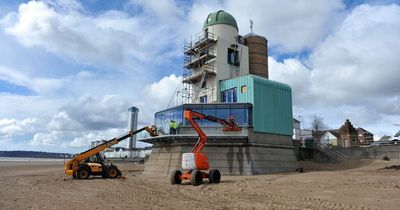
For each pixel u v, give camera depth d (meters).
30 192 20.36
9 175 37.44
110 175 31.75
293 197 16.89
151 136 38.06
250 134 36.50
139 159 76.75
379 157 48.59
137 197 17.69
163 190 20.91
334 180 24.52
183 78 49.31
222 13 50.22
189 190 20.73
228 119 37.19
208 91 46.25
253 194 18.34
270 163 37.44
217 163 35.38
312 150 49.50
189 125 36.72
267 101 39.66
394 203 14.55
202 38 47.31
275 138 39.38
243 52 49.59
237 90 41.25
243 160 35.47
